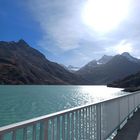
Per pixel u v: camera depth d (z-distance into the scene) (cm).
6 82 16512
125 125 792
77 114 408
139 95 1363
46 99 5178
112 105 636
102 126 536
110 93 8138
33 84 18712
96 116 499
